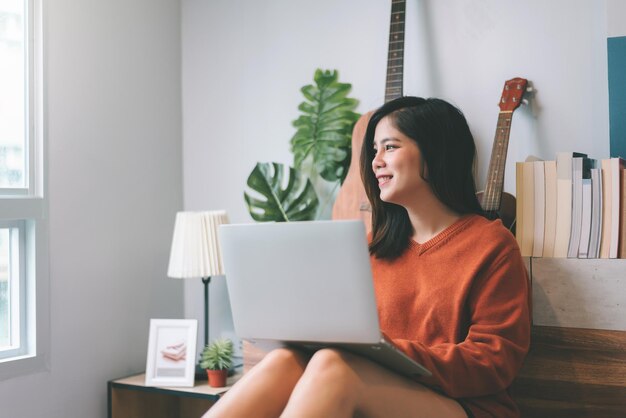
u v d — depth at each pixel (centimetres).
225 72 303
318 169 275
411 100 203
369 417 157
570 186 206
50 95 255
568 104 233
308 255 153
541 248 209
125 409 273
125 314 283
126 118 286
